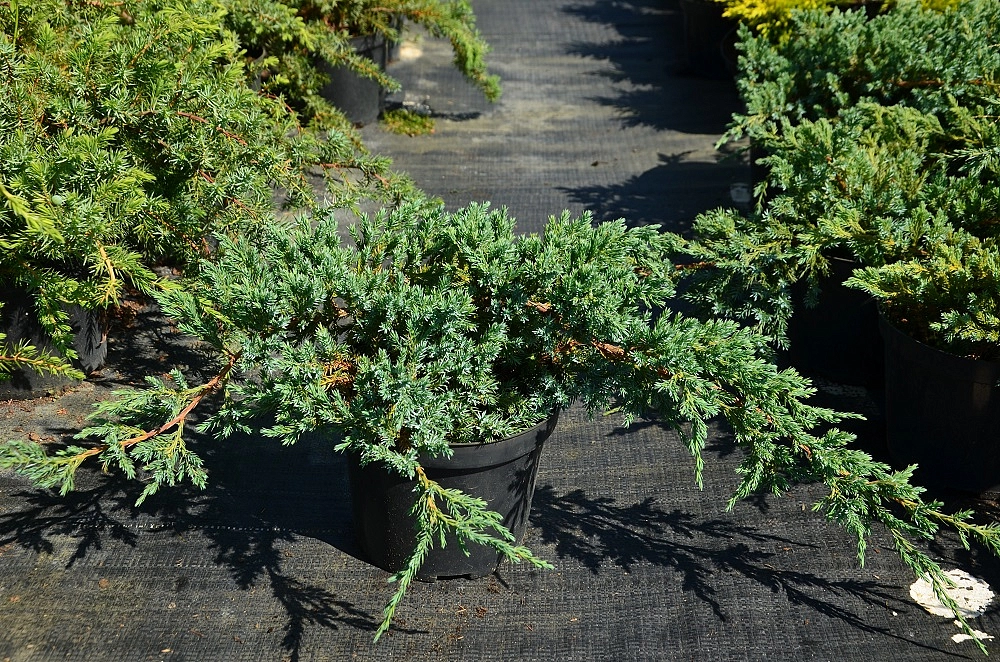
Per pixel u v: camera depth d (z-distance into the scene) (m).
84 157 2.79
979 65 4.11
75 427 3.46
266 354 2.53
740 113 6.55
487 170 5.79
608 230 2.78
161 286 2.81
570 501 3.23
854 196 3.54
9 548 2.94
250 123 3.42
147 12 3.36
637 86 7.15
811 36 4.55
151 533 3.03
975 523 3.13
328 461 3.38
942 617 2.76
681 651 2.65
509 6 8.93
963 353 3.12
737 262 3.35
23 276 3.03
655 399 2.67
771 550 3.02
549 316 2.65
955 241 3.21
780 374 2.59
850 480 2.56
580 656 2.63
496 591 2.84
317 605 2.77
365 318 2.68
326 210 3.60
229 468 3.32
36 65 3.10
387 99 6.77
